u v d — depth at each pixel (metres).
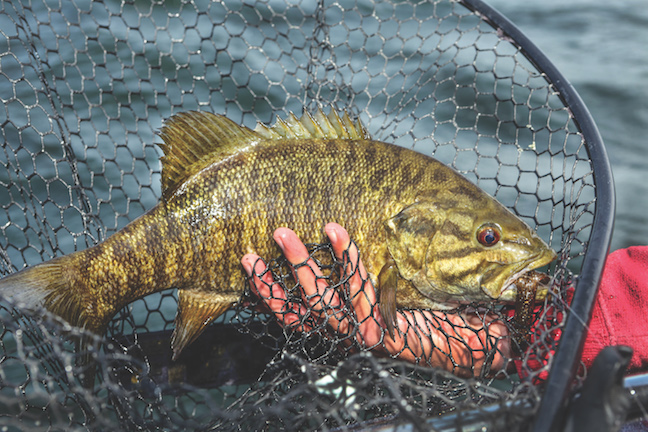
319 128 0.91
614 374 0.70
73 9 1.52
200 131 0.88
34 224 1.15
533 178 1.33
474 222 0.90
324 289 0.87
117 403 0.85
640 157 1.55
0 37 1.28
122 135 1.28
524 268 0.89
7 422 0.77
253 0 1.65
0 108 1.23
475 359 0.90
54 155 1.23
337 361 0.90
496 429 0.72
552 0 2.41
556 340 0.78
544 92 1.57
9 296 0.84
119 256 0.87
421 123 1.40
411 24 1.73
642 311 0.85
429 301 0.92
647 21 2.23
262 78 1.47
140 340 0.90
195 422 0.80
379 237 0.90
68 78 1.41
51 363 0.84
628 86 1.81
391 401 0.75
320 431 0.81
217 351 0.91
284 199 0.88
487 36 1.67
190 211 0.88
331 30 1.65
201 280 0.88
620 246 1.29
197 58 1.52
